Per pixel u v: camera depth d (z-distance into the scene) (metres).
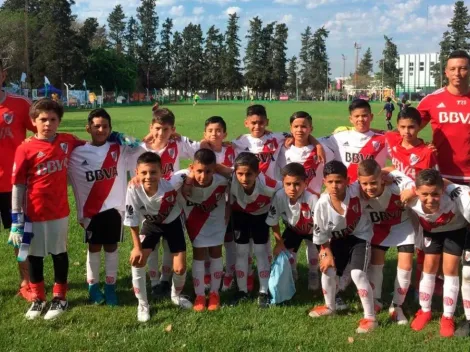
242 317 4.97
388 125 28.03
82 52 66.19
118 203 5.43
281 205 5.33
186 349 4.25
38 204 4.97
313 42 101.62
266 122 6.40
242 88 99.94
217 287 5.45
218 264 5.44
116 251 5.44
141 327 4.74
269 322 4.84
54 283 5.51
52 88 54.69
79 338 4.47
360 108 5.85
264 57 94.75
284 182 5.12
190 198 5.27
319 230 4.97
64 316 4.98
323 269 4.96
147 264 6.07
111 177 5.41
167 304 5.32
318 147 5.90
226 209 5.50
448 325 4.64
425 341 4.45
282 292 5.32
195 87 100.19
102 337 4.50
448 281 4.73
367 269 5.14
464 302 4.71
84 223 5.36
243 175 5.07
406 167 5.43
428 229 4.82
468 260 4.61
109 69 73.00
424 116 5.62
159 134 5.82
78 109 52.44
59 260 5.13
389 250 7.08
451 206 4.58
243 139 6.41
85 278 6.08
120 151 5.55
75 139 5.41
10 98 5.47
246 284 5.55
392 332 4.63
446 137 5.42
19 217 4.94
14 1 74.94
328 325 4.80
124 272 6.23
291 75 106.25
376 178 4.68
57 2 61.75
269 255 5.71
